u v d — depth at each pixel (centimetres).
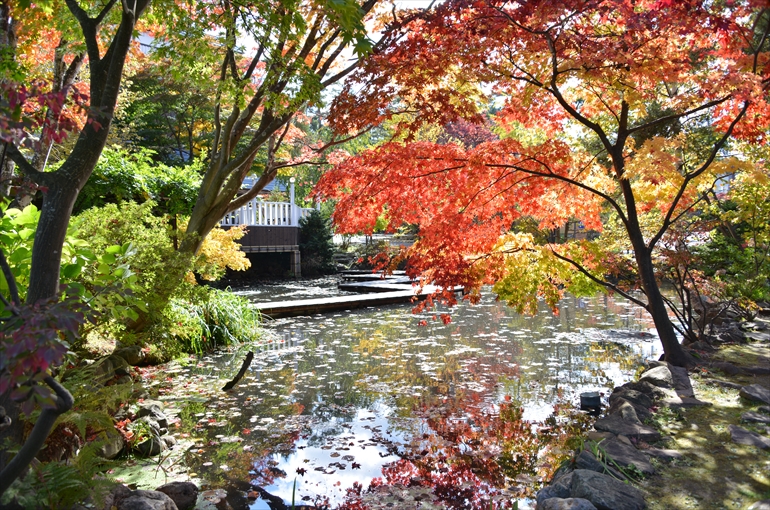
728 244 832
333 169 557
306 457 402
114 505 286
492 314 1152
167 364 684
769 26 479
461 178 556
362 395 563
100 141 283
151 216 624
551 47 503
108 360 503
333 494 341
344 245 2662
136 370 618
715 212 794
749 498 291
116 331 483
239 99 619
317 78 568
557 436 437
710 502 288
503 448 415
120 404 428
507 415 492
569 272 645
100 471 328
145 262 525
